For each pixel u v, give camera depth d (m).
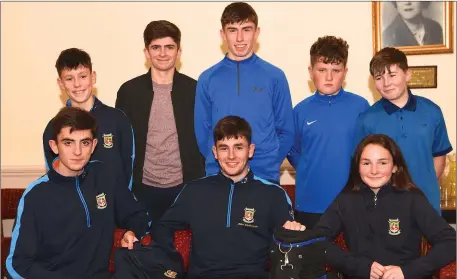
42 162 3.66
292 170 3.50
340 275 2.23
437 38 3.35
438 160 2.50
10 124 3.70
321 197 2.55
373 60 2.39
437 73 3.39
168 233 2.22
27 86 3.68
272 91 2.52
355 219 2.17
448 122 3.40
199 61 3.58
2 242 2.99
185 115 2.73
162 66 2.68
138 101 2.74
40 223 2.08
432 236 2.05
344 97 2.59
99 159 2.50
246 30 2.47
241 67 2.54
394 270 1.98
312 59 2.56
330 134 2.54
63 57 2.52
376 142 2.16
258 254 2.18
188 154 2.73
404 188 2.15
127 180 2.60
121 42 3.60
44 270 2.03
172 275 2.14
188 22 3.56
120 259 2.09
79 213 2.12
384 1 3.39
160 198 2.73
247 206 2.21
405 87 2.39
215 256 2.18
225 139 2.20
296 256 1.93
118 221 2.30
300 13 3.49
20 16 3.64
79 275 2.12
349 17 3.45
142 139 2.72
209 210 2.22
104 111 2.57
